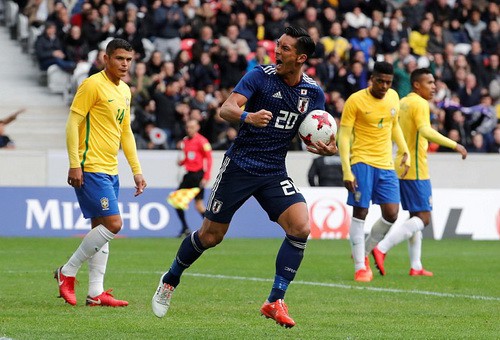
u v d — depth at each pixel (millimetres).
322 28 66375
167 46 63000
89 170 22859
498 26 69750
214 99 59500
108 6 65375
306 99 19578
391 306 23938
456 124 60969
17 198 49375
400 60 63781
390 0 76938
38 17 70812
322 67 61656
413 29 69250
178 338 18281
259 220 51844
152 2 65812
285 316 19000
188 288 27391
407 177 32312
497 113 66438
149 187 51531
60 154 55562
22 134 62375
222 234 19844
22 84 65375
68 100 63906
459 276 32250
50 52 63875
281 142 19625
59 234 49500
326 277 31406
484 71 66562
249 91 19266
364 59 61906
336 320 21297
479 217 52438
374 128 30375
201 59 60562
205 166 49375
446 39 69812
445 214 52219
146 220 50438
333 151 19875
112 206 22984
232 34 62750
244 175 19500
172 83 58000
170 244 45094
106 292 23250
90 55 63438
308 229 19297
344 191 51750
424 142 32281
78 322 20250
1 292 25828
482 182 59219
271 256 39250
